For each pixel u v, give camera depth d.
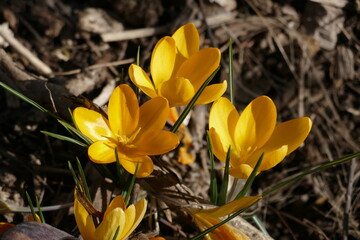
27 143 0.61
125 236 0.47
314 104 0.70
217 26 0.70
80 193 0.49
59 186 0.59
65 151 0.61
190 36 0.53
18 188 0.57
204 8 0.71
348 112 0.70
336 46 0.72
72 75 0.65
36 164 0.60
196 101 0.51
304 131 0.50
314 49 0.72
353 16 0.73
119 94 0.49
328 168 0.66
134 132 0.50
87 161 0.57
